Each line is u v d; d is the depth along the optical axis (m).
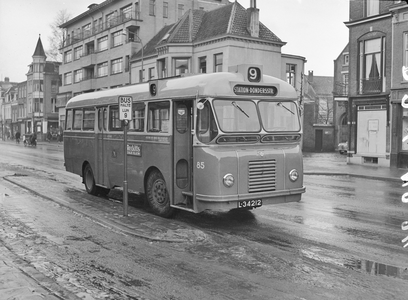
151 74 46.78
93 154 13.51
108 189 13.94
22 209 11.34
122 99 10.16
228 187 9.01
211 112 8.98
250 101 9.45
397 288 5.80
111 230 9.11
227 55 37.19
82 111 14.38
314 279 6.16
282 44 39.41
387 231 9.13
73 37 67.31
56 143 66.56
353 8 29.12
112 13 57.41
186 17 41.94
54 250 7.64
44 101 82.75
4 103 105.62
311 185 17.97
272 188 9.54
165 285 5.95
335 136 50.62
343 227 9.51
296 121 10.09
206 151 8.99
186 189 9.95
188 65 40.62
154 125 10.52
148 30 52.19
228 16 38.81
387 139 26.64
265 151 9.50
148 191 10.84
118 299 5.42
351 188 16.94
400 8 25.33
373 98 27.67
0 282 5.84
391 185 18.20
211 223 9.88
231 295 5.58
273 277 6.25
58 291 5.65
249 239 8.43
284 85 10.05
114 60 55.50
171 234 8.55
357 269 6.61
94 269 6.63
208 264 6.87
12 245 7.95
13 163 26.73
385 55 27.11
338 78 53.62
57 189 14.90
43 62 85.38
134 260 7.08
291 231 9.11
